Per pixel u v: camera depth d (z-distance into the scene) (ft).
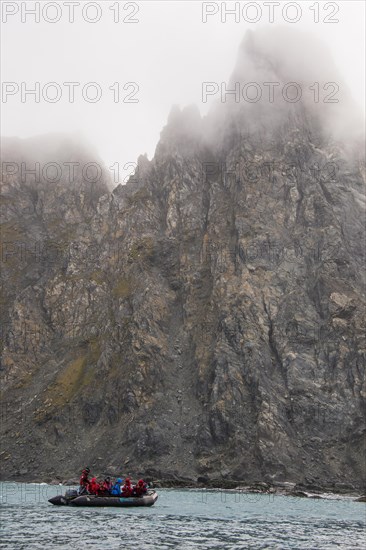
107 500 335.67
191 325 620.49
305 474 501.97
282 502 394.11
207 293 641.81
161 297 647.56
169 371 586.86
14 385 640.99
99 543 222.69
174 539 234.17
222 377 552.82
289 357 562.66
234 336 575.38
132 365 583.17
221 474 503.61
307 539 242.37
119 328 625.00
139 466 520.01
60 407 590.14
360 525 289.53
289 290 605.31
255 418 531.09
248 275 616.39
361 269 638.12
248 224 654.12
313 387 549.13
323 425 533.55
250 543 230.07
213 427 532.32
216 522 284.61
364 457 513.86
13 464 558.15
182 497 401.70
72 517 289.12
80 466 538.88
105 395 579.89
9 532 243.19
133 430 542.57
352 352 560.20
